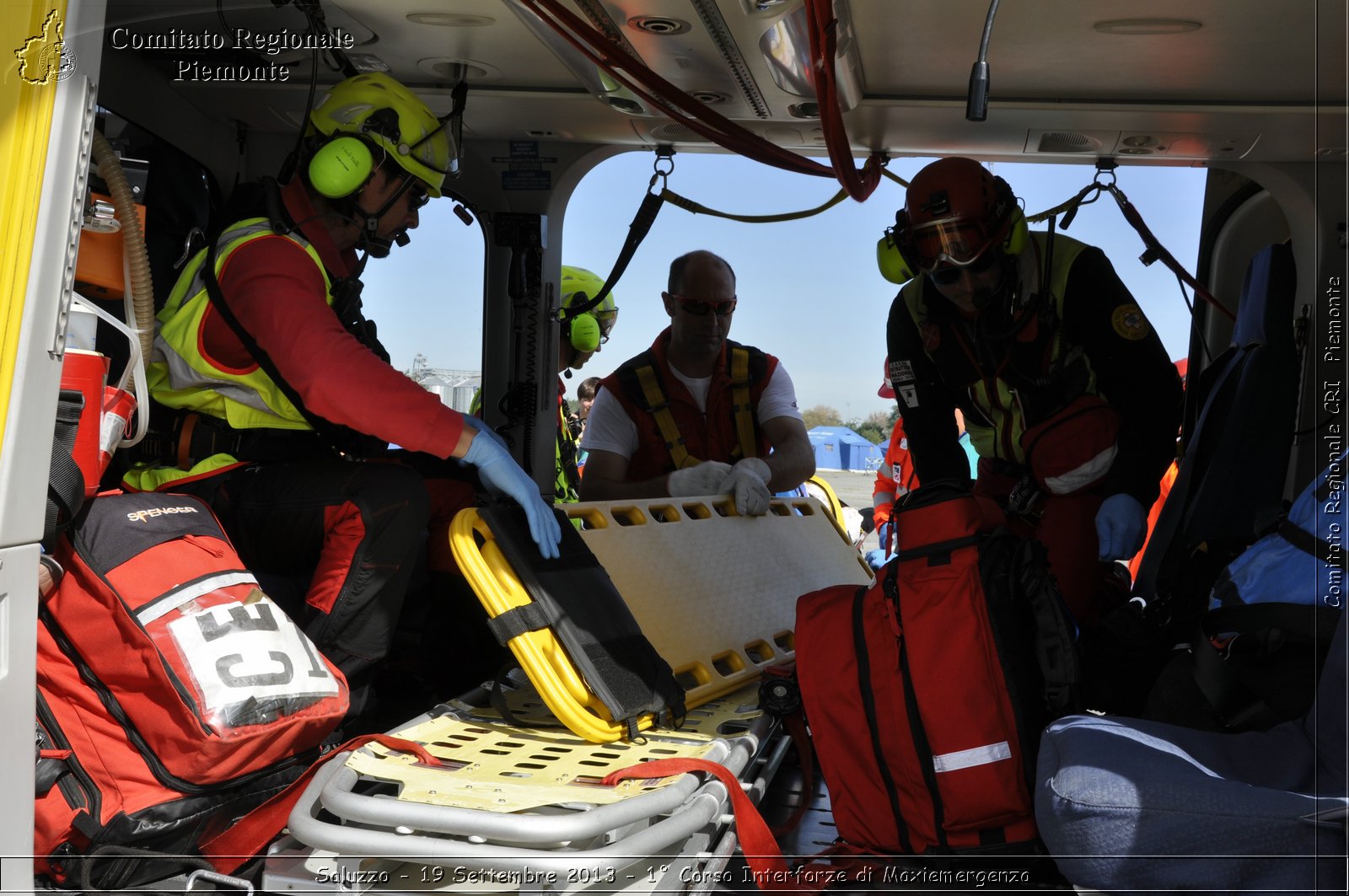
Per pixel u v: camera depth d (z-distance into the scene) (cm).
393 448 305
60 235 146
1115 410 300
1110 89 322
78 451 176
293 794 181
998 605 209
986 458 340
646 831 161
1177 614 251
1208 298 392
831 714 215
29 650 147
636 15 262
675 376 407
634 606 263
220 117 344
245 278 225
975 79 197
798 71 292
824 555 369
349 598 227
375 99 242
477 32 290
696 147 384
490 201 392
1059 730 189
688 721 240
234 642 183
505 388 394
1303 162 362
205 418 242
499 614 212
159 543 186
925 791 205
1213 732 200
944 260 286
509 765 198
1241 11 255
